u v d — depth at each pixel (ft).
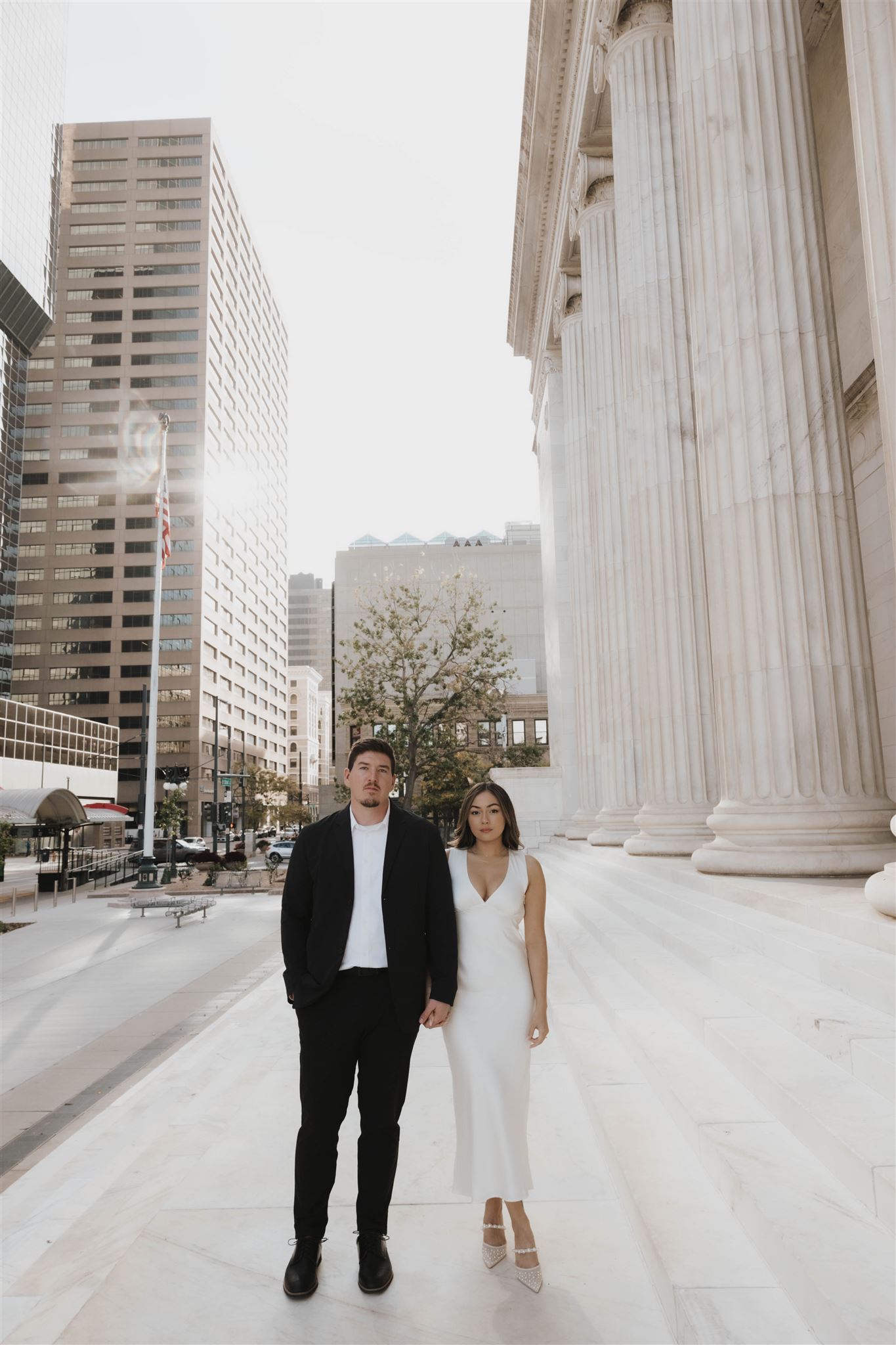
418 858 10.27
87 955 45.55
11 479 276.62
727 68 22.25
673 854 28.35
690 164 23.43
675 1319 7.91
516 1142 9.59
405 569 212.43
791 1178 8.76
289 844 127.54
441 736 100.07
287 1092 17.07
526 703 171.01
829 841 18.94
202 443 295.07
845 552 20.29
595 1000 18.92
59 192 288.92
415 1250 10.27
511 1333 8.33
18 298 261.85
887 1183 7.61
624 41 35.32
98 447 295.69
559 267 62.13
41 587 288.92
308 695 507.30
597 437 46.26
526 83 58.65
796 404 20.57
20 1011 32.58
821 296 21.20
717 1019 13.20
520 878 10.53
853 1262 7.14
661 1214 9.18
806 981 13.35
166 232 306.96
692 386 31.60
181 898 75.25
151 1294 9.29
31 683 284.20
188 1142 14.92
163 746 278.05
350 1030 9.73
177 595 286.87
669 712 30.14
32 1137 19.93
